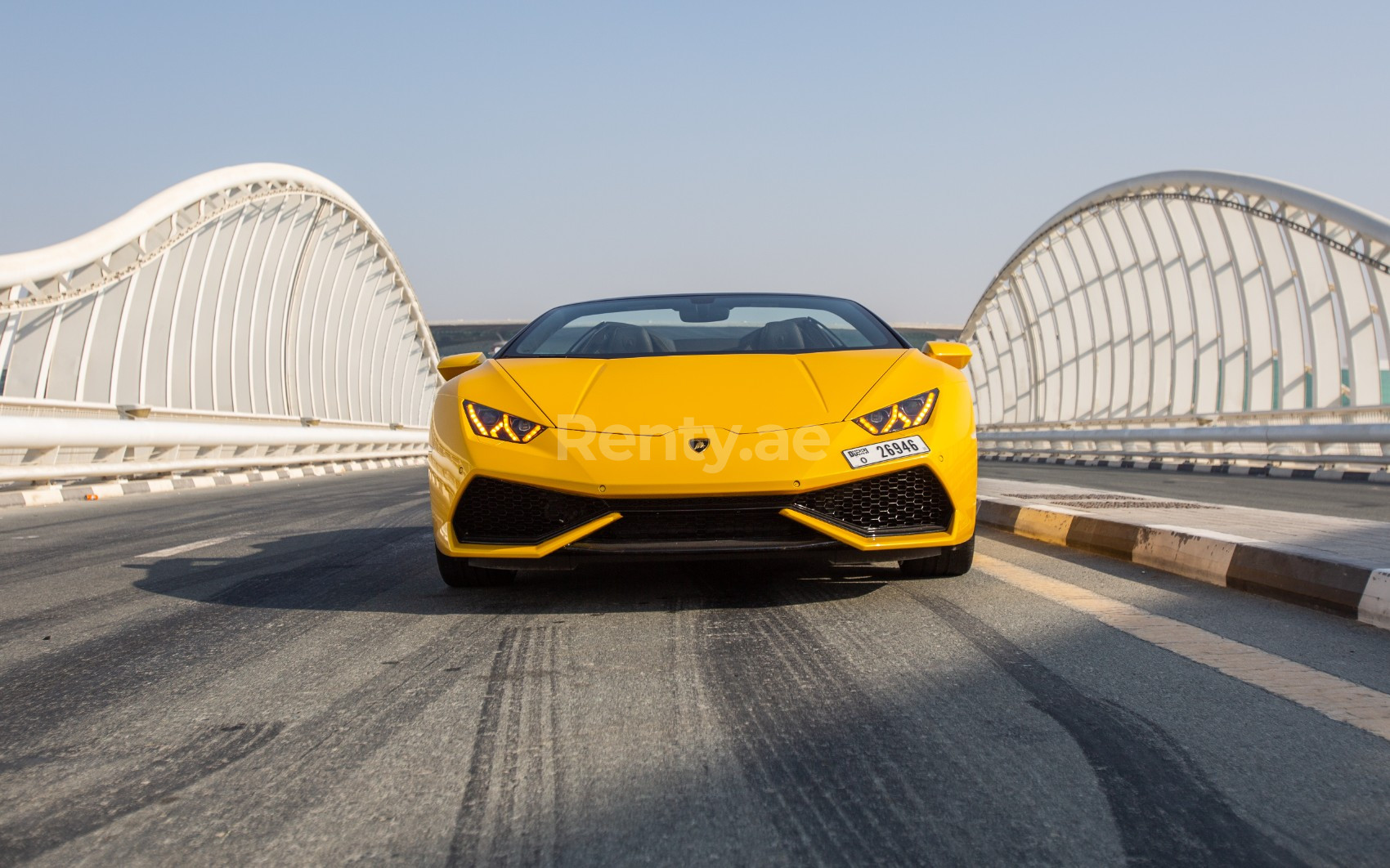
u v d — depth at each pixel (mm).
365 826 1504
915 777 1650
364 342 25922
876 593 3252
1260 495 8062
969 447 3178
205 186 13695
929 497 3105
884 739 1842
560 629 2824
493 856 1394
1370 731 1856
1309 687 2145
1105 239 21547
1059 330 24906
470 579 3428
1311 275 14148
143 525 6125
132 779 1724
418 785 1665
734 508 2947
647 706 2074
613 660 2469
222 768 1769
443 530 3189
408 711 2086
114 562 4383
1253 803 1528
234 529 5816
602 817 1517
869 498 3061
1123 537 3988
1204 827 1441
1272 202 14391
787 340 3729
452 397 3297
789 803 1556
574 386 3225
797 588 3377
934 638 2619
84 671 2477
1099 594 3221
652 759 1762
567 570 3848
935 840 1411
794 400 3096
